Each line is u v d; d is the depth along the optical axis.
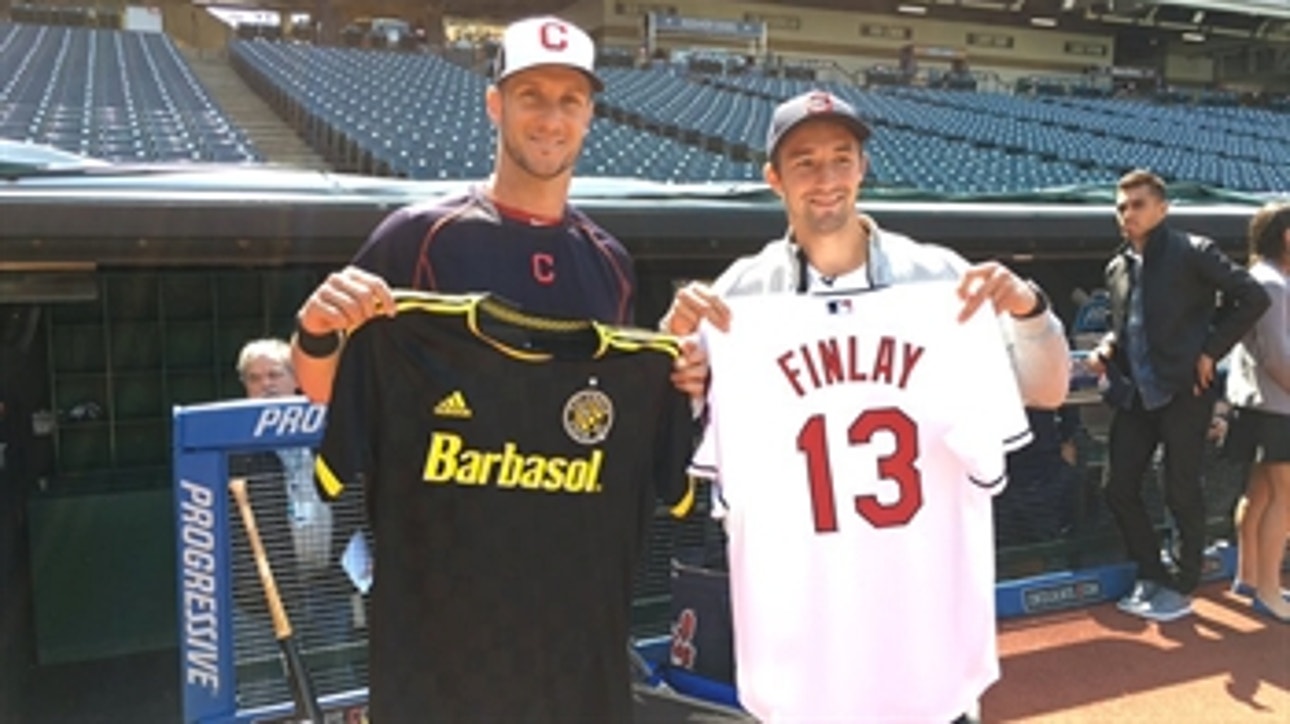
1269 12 22.23
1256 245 4.08
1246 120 20.28
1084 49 24.22
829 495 2.02
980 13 22.98
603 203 4.42
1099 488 4.50
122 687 3.71
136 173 3.96
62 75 12.71
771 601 2.01
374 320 1.72
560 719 1.84
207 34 20.64
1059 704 3.43
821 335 2.04
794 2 21.38
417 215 1.88
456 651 1.80
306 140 10.97
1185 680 3.60
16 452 4.09
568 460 1.81
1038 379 2.13
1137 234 3.99
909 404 2.04
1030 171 10.93
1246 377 4.08
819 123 2.09
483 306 1.75
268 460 2.82
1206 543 4.47
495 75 1.91
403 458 1.77
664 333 1.99
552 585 1.82
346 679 2.93
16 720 3.42
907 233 5.05
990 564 2.04
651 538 3.55
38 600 3.90
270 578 2.69
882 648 2.03
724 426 2.00
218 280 4.95
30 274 3.60
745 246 4.65
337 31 19.47
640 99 14.69
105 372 4.76
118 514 4.05
